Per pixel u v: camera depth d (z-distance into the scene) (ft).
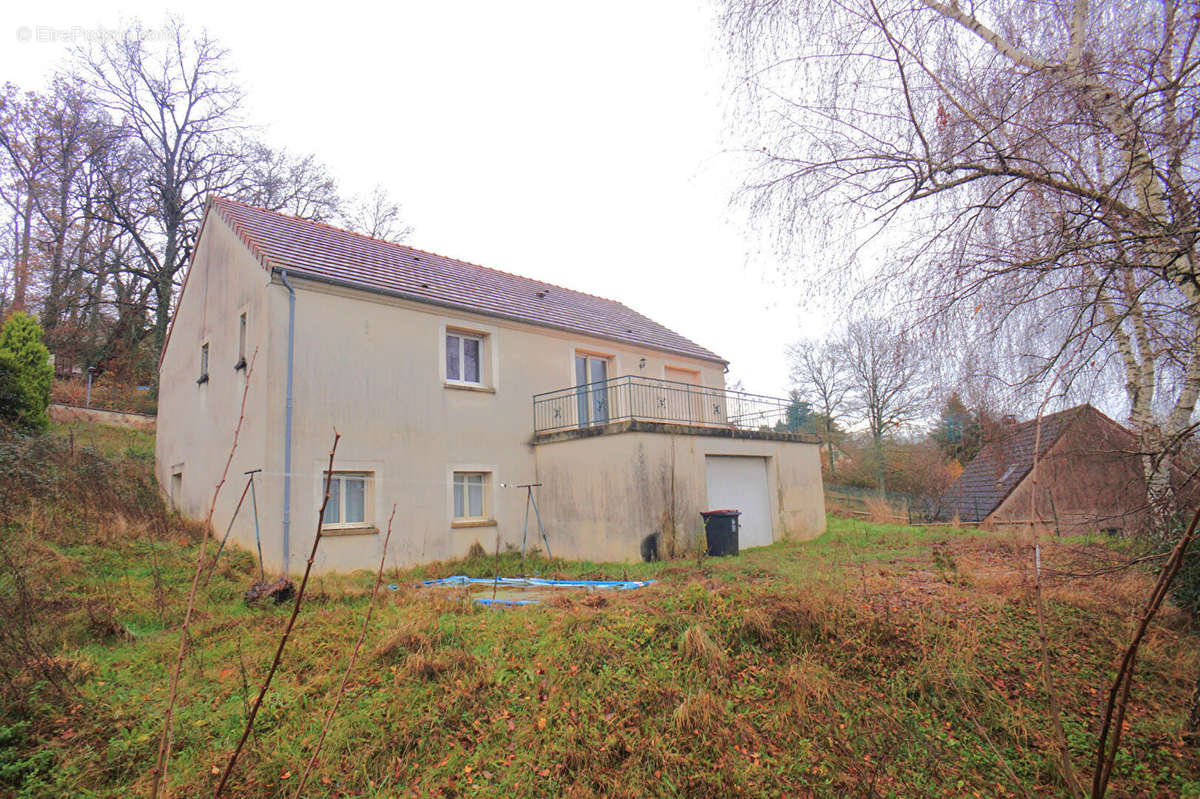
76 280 84.84
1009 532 45.14
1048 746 16.40
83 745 14.43
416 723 16.15
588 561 41.32
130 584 26.78
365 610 24.86
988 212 19.39
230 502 36.63
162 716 15.80
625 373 53.52
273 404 33.81
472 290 47.24
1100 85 17.39
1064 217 17.47
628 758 15.62
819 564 32.63
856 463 112.27
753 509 48.83
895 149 20.80
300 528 33.96
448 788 14.37
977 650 20.13
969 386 20.98
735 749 16.10
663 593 24.89
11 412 45.57
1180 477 19.88
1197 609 20.67
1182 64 16.47
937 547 38.45
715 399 59.82
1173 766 15.48
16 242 82.43
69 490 37.22
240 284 38.83
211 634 21.90
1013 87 18.48
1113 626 21.72
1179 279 17.03
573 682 18.26
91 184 86.74
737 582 27.66
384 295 39.22
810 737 16.80
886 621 21.56
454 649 19.97
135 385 84.17
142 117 89.71
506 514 43.78
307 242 41.88
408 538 38.27
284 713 16.37
